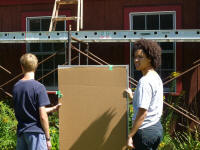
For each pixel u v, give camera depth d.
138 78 6.11
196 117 5.21
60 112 3.49
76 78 3.46
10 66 6.68
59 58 6.53
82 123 3.45
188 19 5.86
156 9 6.00
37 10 6.55
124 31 5.32
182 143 5.19
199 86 5.79
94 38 5.41
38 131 3.23
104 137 3.39
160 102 2.93
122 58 6.15
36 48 6.64
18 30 6.66
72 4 6.39
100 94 3.41
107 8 6.24
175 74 5.48
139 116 2.80
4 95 6.66
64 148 3.48
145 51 2.93
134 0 6.10
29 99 3.21
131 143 2.83
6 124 5.02
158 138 2.92
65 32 5.40
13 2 6.66
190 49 5.84
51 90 6.48
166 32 5.21
